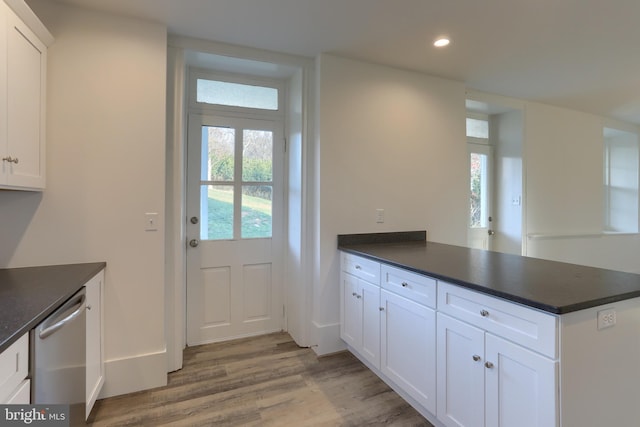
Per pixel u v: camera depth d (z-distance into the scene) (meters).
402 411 1.87
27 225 1.83
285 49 2.47
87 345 1.67
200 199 2.73
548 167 3.88
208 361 2.46
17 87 1.51
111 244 1.99
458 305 1.51
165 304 2.27
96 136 1.96
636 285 1.36
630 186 4.79
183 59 2.31
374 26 2.13
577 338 1.14
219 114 2.76
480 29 2.15
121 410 1.87
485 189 3.94
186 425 1.75
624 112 4.16
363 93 2.68
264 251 2.95
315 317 2.65
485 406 1.37
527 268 1.72
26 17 1.55
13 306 1.17
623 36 2.23
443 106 3.00
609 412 1.23
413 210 2.89
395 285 1.95
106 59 1.97
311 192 2.67
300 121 2.67
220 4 1.89
